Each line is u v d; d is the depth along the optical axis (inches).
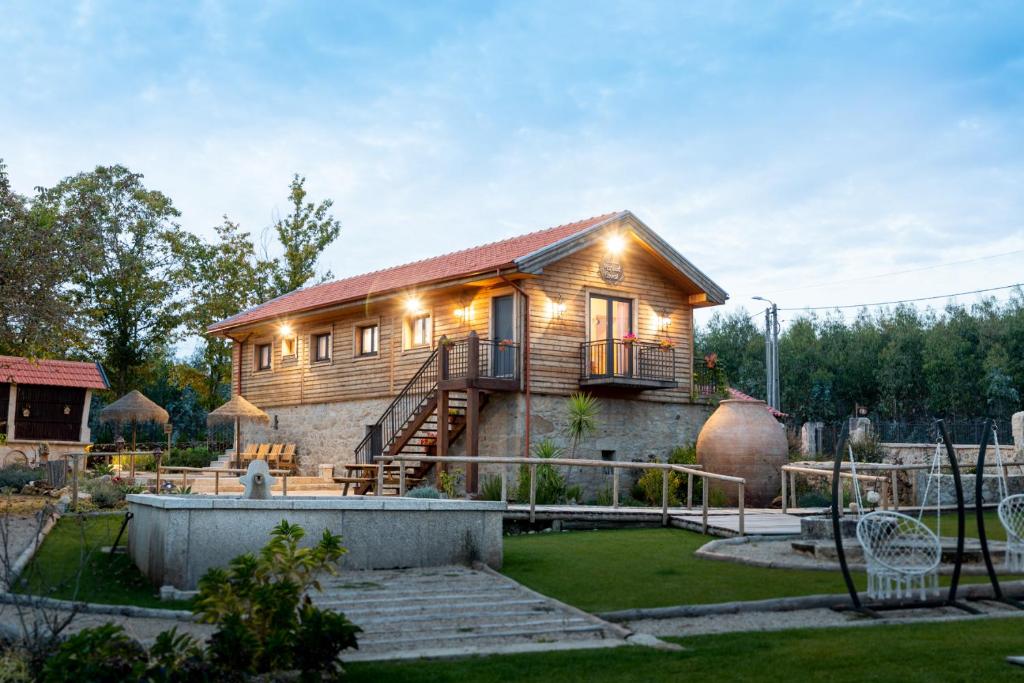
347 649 304.7
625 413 908.6
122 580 418.0
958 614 358.3
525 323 842.2
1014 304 2326.5
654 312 940.6
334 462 1050.7
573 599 385.7
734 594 386.9
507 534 604.1
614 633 333.7
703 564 464.1
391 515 455.8
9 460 964.0
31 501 695.7
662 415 937.5
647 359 905.5
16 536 502.0
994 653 284.0
